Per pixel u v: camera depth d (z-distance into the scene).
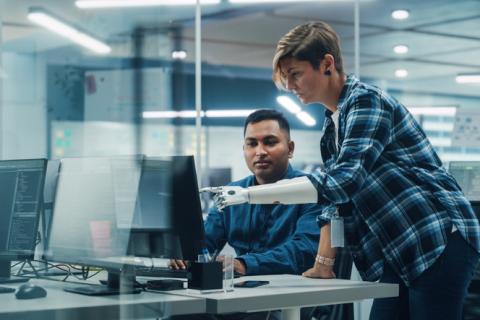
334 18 5.24
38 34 4.82
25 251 1.81
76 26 4.86
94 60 4.98
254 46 6.23
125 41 5.04
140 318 1.48
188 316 1.97
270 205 2.32
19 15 4.71
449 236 1.72
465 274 1.73
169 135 3.14
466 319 2.71
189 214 1.77
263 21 5.33
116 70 4.27
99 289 1.65
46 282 1.82
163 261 1.92
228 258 1.67
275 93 7.34
